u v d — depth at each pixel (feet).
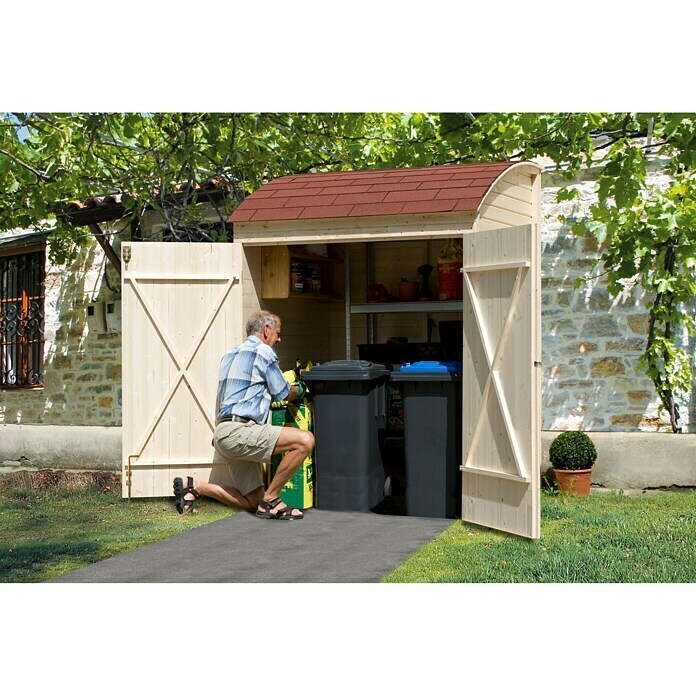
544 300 34.14
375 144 35.27
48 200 34.04
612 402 33.19
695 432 32.17
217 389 27.94
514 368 22.63
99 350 42.78
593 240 33.50
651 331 31.53
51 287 44.42
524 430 22.34
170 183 34.55
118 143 33.60
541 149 30.89
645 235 29.50
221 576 19.26
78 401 43.39
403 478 31.78
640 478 29.12
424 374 25.36
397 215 25.31
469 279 24.17
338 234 26.27
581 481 28.89
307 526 24.50
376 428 27.43
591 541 22.16
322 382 26.78
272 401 27.61
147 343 27.94
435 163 34.09
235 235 27.73
